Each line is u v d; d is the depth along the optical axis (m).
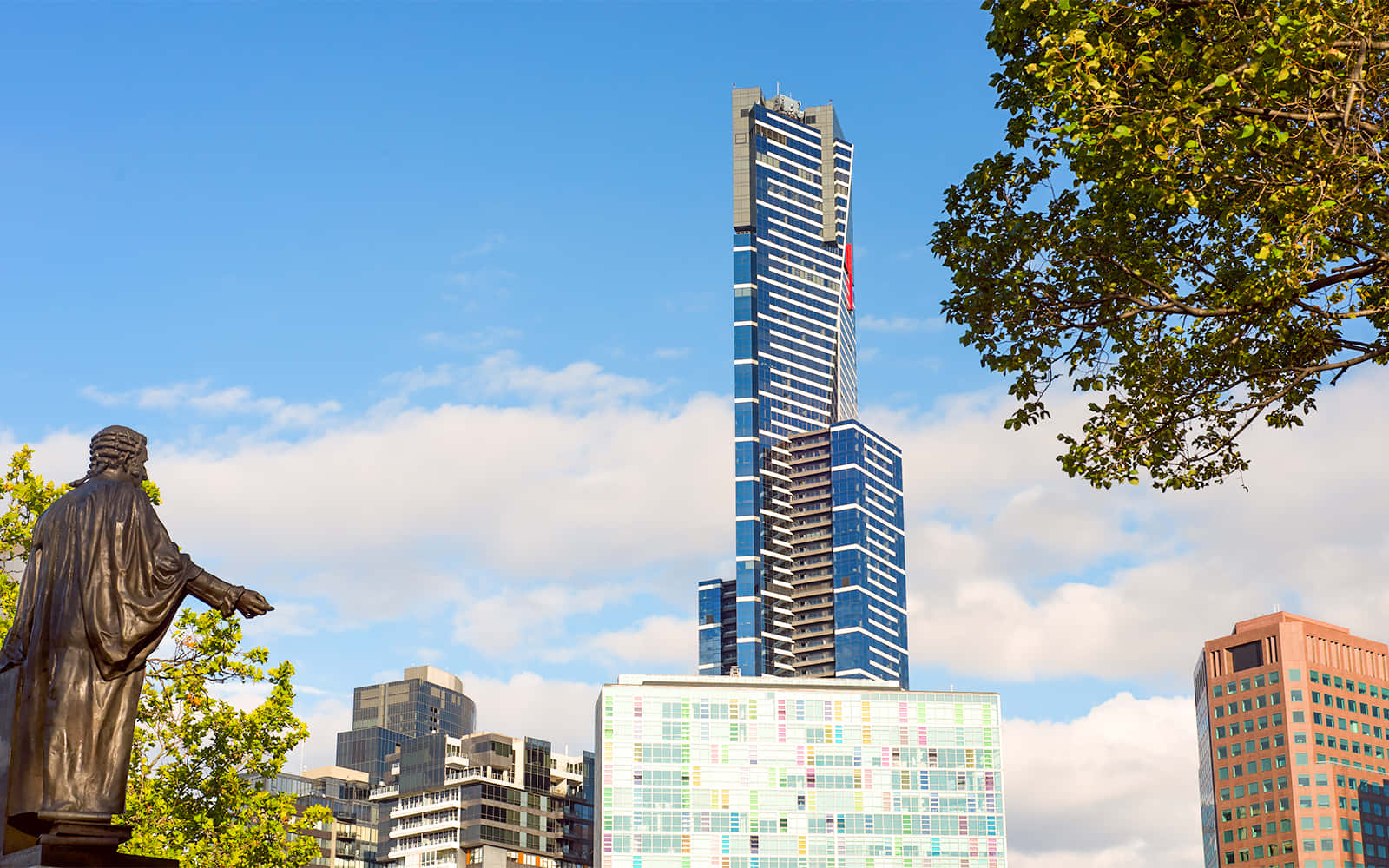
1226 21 20.59
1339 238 21.30
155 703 39.91
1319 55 19.28
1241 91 19.98
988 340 24.95
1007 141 24.77
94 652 13.77
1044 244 24.17
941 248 25.25
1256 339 23.06
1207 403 23.72
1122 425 24.06
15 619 14.08
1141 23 21.45
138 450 14.88
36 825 13.63
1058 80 21.47
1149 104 21.00
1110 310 23.83
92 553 13.92
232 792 40.28
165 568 14.24
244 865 39.22
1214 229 23.28
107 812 13.61
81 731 13.62
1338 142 19.86
